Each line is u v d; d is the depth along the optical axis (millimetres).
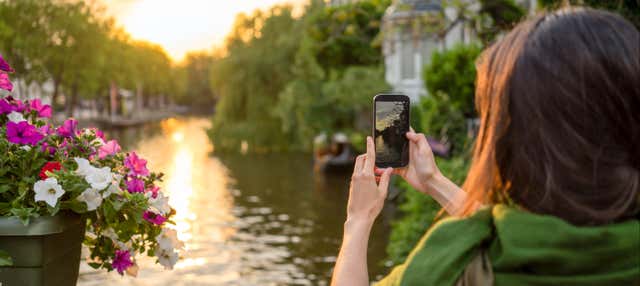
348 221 1070
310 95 31516
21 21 40625
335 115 31141
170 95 130250
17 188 1887
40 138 1927
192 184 24828
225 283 11352
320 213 18875
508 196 836
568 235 748
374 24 16047
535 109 790
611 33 793
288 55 38406
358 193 1083
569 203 775
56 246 1779
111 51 63094
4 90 2129
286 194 22547
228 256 13414
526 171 796
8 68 2150
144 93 113500
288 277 11859
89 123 65625
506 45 870
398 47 24609
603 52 777
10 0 40219
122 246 2072
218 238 15289
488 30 10398
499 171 841
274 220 17844
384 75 29734
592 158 766
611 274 746
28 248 1707
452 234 841
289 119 34906
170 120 93125
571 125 774
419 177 1263
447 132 13805
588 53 779
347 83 28422
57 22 43062
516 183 815
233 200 21281
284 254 13711
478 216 853
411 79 24531
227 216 18391
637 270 745
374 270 11734
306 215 18562
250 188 23906
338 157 27969
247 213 18906
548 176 779
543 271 763
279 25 39969
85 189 1817
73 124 2053
